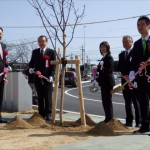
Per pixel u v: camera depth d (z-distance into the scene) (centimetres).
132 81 661
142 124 630
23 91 980
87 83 3694
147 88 624
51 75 777
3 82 766
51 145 525
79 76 698
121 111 1120
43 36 779
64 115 945
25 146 518
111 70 702
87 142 543
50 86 780
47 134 607
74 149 498
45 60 771
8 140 557
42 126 687
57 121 766
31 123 721
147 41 620
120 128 671
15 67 3362
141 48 625
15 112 962
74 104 1360
